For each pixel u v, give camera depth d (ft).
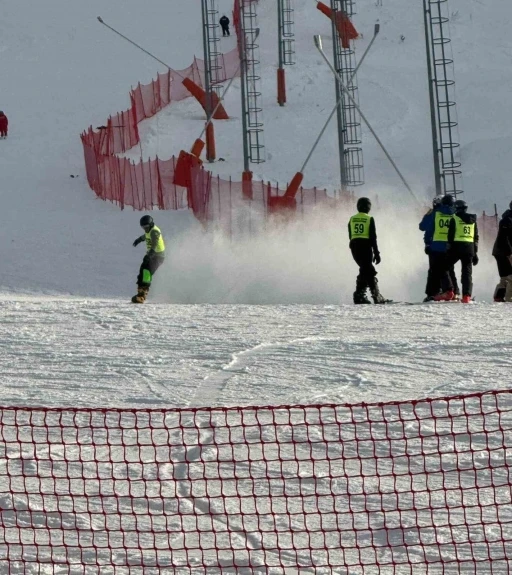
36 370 131.34
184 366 131.95
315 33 655.76
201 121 520.42
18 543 73.31
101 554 71.05
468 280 202.80
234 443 86.99
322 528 74.54
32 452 93.04
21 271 316.60
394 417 100.48
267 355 137.90
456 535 71.97
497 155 428.97
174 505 79.82
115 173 393.50
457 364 127.44
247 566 68.64
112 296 289.12
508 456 86.84
